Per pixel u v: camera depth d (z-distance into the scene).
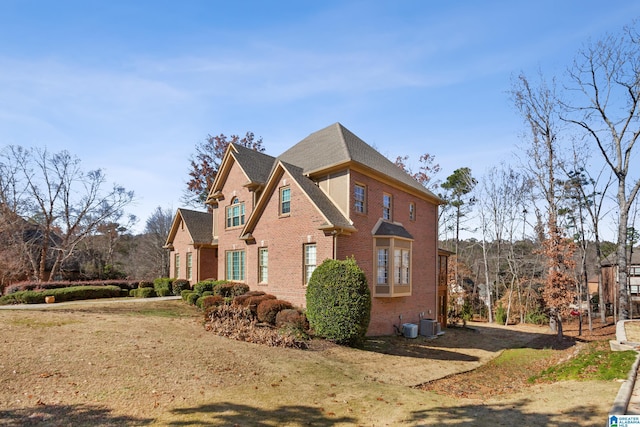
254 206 23.38
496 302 39.56
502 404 8.37
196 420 6.84
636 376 9.13
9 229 33.62
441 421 7.28
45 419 6.45
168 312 19.00
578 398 7.96
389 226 20.81
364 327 15.43
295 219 19.70
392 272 19.75
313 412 7.75
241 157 24.55
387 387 10.23
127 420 6.65
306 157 22.92
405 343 19.00
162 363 9.85
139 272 51.12
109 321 14.37
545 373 12.70
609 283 46.28
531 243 39.41
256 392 8.63
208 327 14.80
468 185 43.34
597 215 31.89
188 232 29.70
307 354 13.08
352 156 19.31
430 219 26.48
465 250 50.53
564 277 24.81
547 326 32.47
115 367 9.20
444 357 16.98
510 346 21.81
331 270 15.66
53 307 18.61
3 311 15.57
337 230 17.59
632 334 14.94
